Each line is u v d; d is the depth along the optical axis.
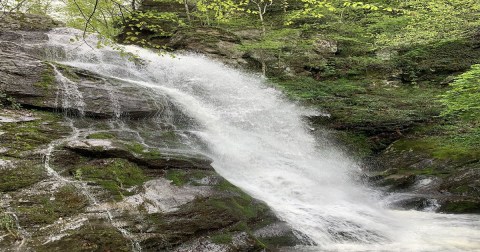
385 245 6.56
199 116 10.79
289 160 11.06
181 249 5.38
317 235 6.80
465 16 13.40
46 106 8.00
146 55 13.88
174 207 5.89
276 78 15.40
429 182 10.30
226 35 16.33
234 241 5.76
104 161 6.36
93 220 5.19
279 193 8.82
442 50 16.83
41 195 5.34
